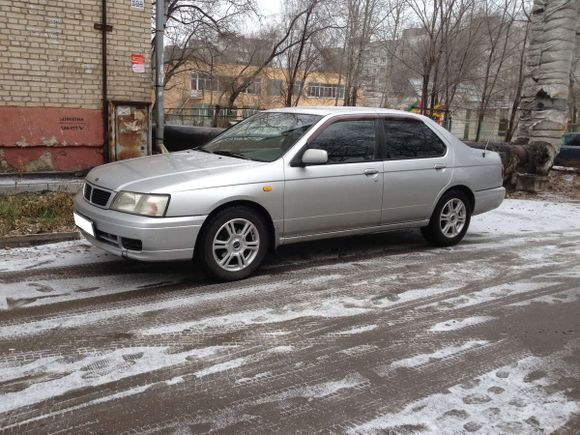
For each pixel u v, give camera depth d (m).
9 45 7.95
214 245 4.76
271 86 37.62
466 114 32.69
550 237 7.41
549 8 12.63
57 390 3.05
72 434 2.67
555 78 12.57
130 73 9.00
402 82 27.17
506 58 22.61
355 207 5.60
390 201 5.88
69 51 8.41
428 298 4.77
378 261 5.88
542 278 5.48
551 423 2.92
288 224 5.18
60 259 5.43
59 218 6.65
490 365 3.56
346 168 5.48
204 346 3.67
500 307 4.62
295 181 5.12
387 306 4.54
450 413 2.98
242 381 3.24
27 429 2.69
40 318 4.01
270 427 2.79
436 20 17.44
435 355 3.68
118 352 3.53
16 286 4.64
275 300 4.56
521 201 10.46
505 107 31.67
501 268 5.78
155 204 4.43
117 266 5.27
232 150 5.60
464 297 4.84
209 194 4.62
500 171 7.03
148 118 9.21
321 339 3.86
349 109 5.88
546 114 12.68
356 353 3.66
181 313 4.20
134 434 2.69
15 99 8.13
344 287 4.97
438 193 6.29
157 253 4.46
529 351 3.79
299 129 5.45
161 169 4.93
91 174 5.22
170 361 3.44
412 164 6.02
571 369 3.55
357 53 22.55
